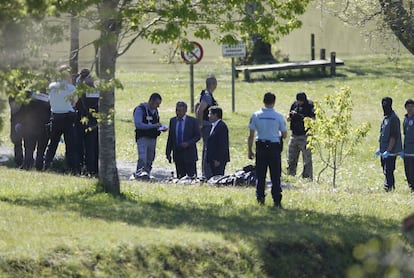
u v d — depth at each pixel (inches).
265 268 1636.3
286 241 1704.0
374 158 3841.0
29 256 1475.1
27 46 1577.3
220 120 2591.0
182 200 2091.5
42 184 2177.7
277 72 6471.5
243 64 7121.1
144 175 2546.8
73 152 2554.1
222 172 2596.0
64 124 2522.1
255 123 2044.8
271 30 2097.7
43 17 1499.8
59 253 1505.9
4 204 1871.3
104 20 1843.0
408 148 2704.2
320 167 3555.6
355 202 2244.1
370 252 957.2
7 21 1428.4
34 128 2566.4
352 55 7322.8
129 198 2052.2
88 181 2241.6
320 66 6427.2
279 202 2062.0
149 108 2588.6
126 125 4441.4
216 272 1588.3
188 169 2610.7
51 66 1635.1
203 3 1969.7
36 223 1673.2
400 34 3142.2
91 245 1540.4
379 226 1908.2
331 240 1737.2
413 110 2714.1
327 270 1688.0
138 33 1969.7
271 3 2043.6
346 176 3348.9
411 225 888.9
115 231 1635.1
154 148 2600.9
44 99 2546.8
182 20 1951.3
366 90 5895.7
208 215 1902.1
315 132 2736.2
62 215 1768.0
